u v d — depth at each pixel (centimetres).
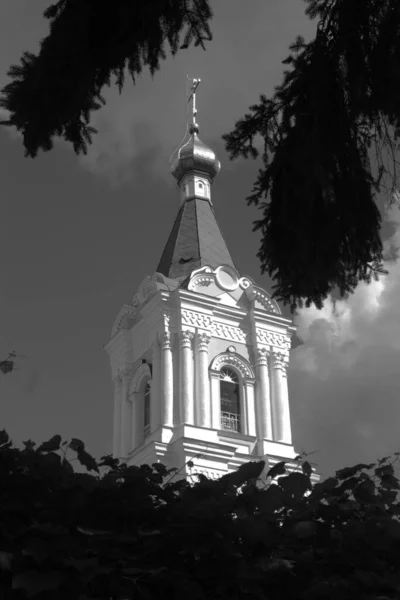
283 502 523
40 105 813
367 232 952
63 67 792
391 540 494
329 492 541
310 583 472
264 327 4700
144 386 4638
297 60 928
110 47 805
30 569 424
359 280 1017
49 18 793
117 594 438
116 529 465
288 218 955
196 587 445
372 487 554
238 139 980
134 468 522
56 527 432
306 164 898
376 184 963
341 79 887
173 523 470
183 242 5078
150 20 806
